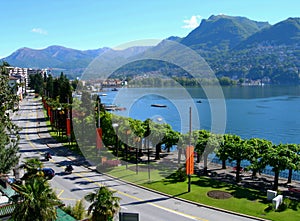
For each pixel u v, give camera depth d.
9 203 22.84
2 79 34.25
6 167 31.75
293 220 24.34
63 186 33.69
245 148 34.06
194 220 25.05
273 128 93.44
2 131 31.98
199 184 33.56
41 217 18.89
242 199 29.06
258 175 37.94
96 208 20.23
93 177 36.50
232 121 104.75
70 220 21.88
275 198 26.89
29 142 60.28
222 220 24.89
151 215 26.02
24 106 132.50
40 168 32.47
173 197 29.81
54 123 75.19
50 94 123.88
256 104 145.00
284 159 30.28
